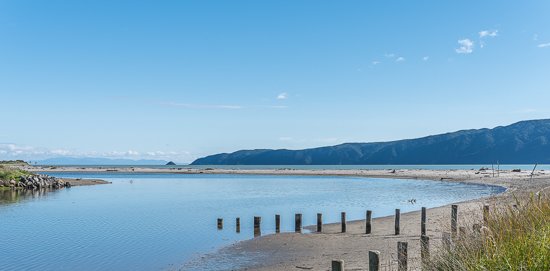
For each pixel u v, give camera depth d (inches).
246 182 3727.9
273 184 3385.8
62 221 1312.7
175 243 949.8
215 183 3553.2
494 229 347.6
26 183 2758.4
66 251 871.7
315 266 684.7
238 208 1658.5
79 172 6446.9
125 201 1956.2
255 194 2351.1
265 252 831.1
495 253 295.0
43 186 2824.8
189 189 2785.4
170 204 1813.5
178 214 1477.6
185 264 752.3
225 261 765.9
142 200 2001.7
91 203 1868.8
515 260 279.1
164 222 1282.0
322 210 1581.0
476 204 1398.9
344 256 749.9
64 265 757.3
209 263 754.2
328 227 1128.2
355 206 1708.9
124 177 4881.9
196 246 915.4
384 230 1029.8
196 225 1220.5
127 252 858.8
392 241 877.2
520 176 3622.0
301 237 978.1
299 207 1683.1
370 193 2380.7
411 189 2672.2
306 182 3698.3
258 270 685.3
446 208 1378.0
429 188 2751.0
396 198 2046.0
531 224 335.0
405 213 1344.7
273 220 1322.6
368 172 6195.9
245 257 792.9
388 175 4960.6
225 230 1130.0
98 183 3400.6
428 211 1333.7
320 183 3513.8
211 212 1536.7
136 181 3897.6
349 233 1012.5
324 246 862.5
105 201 1958.7
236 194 2352.4
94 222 1285.7
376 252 347.3
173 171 7106.3
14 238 1021.8
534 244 282.2
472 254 315.3
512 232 326.6
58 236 1047.6
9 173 2851.9
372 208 1630.2
